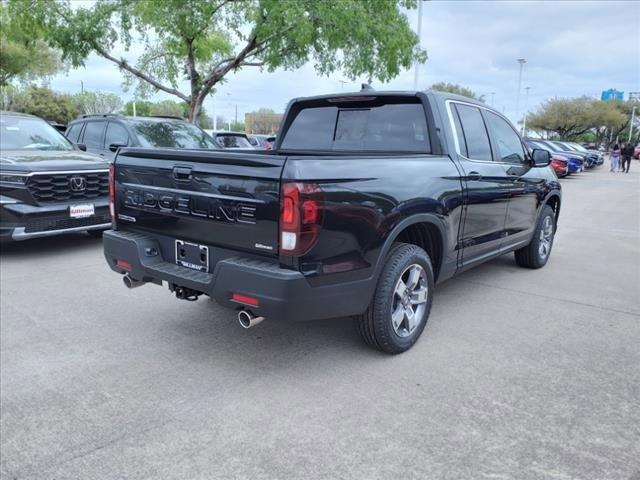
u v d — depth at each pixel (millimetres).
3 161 6305
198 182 3344
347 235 3143
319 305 3100
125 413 3000
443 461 2568
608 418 2963
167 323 4410
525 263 6375
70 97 55625
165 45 14562
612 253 7500
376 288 3518
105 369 3553
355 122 4633
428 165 3885
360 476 2459
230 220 3184
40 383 3346
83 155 7383
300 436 2777
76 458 2588
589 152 32812
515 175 5207
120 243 3859
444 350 3896
